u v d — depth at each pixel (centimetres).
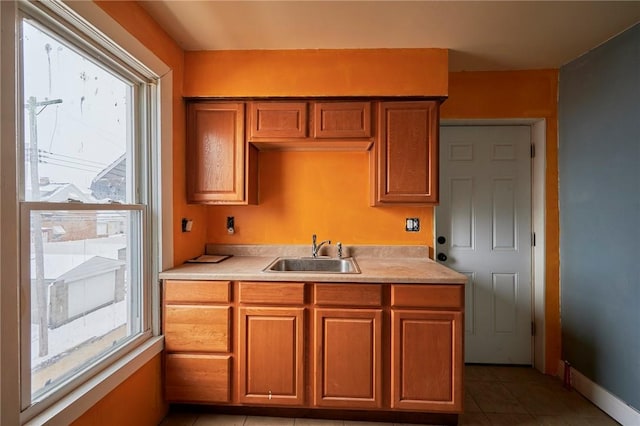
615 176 187
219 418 183
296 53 207
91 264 142
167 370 180
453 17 171
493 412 192
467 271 250
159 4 162
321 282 176
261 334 177
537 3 159
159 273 181
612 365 188
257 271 184
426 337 172
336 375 176
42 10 115
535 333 244
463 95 239
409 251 234
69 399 120
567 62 224
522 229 248
